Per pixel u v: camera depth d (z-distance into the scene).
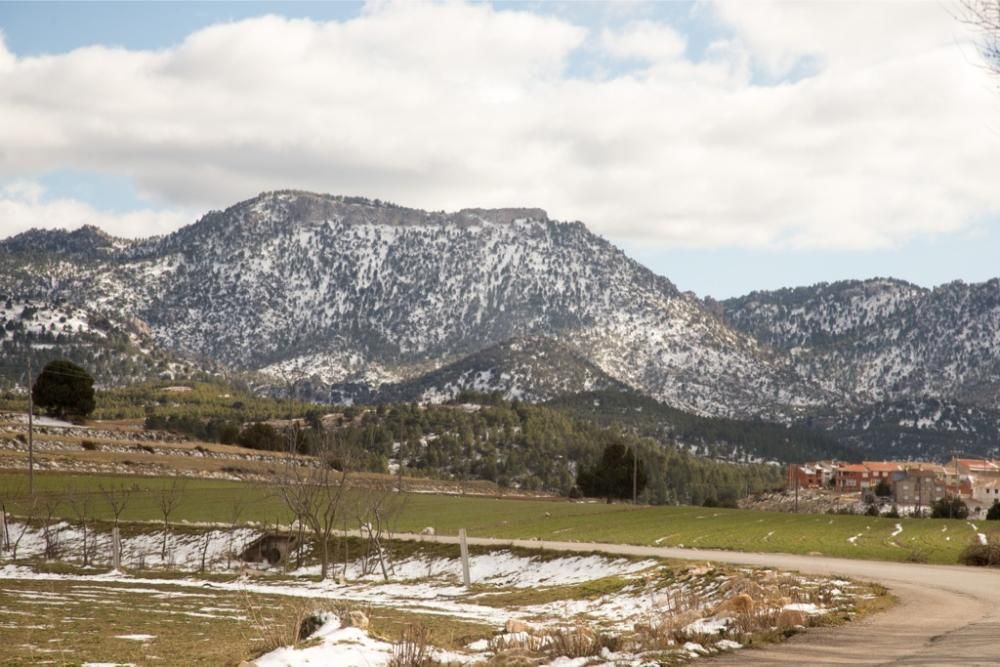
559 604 48.53
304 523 87.75
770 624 27.66
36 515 99.06
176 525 94.62
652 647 23.84
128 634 33.38
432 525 102.00
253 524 94.06
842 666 20.33
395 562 78.69
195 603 49.50
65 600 49.47
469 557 75.12
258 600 52.88
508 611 47.12
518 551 73.00
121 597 52.97
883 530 90.31
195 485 125.88
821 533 86.88
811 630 26.84
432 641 25.64
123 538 92.25
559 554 69.69
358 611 26.34
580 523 103.12
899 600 35.38
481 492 159.38
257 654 24.73
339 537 86.88
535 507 124.50
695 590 45.31
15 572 75.31
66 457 134.38
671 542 78.69
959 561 57.72
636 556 64.69
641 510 121.31
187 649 28.78
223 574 73.81
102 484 112.81
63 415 189.12
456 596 58.00
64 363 189.75
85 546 84.19
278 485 87.19
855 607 32.16
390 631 31.33
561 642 24.48
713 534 87.69
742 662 21.41
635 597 47.28
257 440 183.38
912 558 60.31
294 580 71.88
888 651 22.62
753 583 41.75
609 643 24.56
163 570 78.25
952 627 27.09
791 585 40.25
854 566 54.38
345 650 23.52
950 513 152.88
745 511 120.62
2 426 157.00
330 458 96.12
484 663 22.50
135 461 139.62
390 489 99.31
